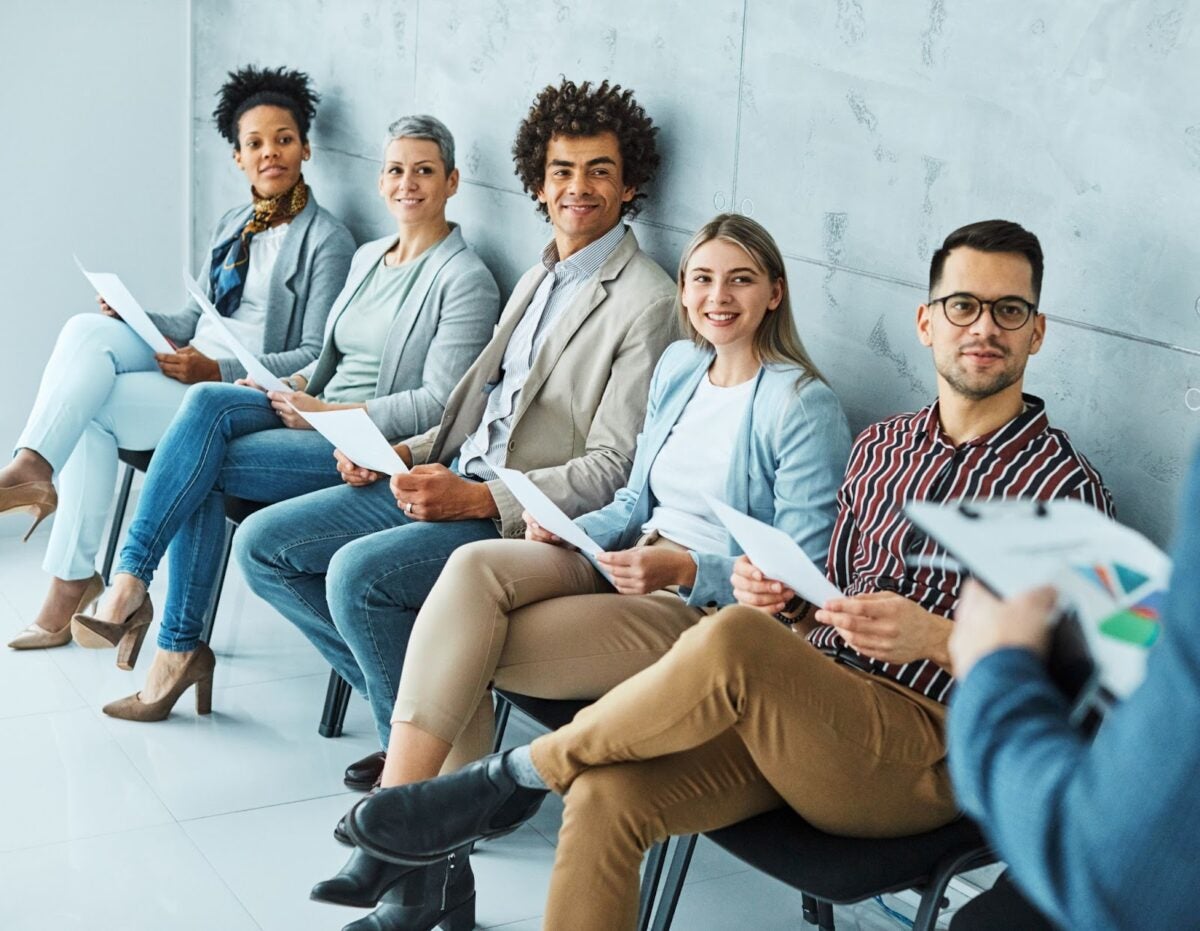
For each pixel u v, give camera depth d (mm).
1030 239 1974
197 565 3156
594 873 1932
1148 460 2100
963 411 2045
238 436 3223
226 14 4594
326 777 2953
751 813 1974
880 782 1876
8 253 4461
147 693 3180
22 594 3945
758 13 2730
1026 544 958
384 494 2998
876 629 1872
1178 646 811
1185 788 804
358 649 2654
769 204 2760
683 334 2803
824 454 2320
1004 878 1819
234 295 4023
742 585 2092
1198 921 824
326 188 4332
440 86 3758
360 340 3566
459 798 2070
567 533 2307
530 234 3490
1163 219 2035
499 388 3123
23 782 2848
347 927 2262
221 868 2570
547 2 3336
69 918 2377
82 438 3529
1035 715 899
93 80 4500
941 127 2367
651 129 2996
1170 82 2002
